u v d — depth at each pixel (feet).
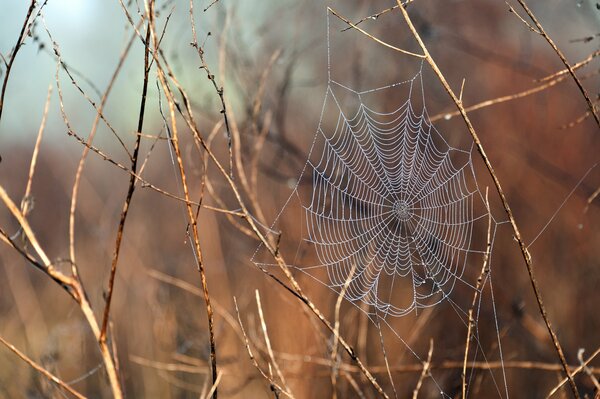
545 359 17.95
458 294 19.01
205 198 22.57
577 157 23.95
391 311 17.65
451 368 16.96
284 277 17.90
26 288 22.53
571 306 19.76
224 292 20.88
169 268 22.26
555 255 21.21
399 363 16.42
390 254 16.34
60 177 33.27
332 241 16.30
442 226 15.96
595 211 22.12
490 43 26.32
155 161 30.99
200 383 19.75
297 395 16.90
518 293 19.27
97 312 20.18
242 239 20.84
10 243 9.44
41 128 9.98
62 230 29.04
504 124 24.68
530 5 24.82
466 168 21.66
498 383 17.52
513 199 22.35
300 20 21.07
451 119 23.45
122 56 10.12
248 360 19.03
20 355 9.51
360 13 22.18
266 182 20.54
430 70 22.97
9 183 33.88
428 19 23.77
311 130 23.13
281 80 19.69
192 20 9.95
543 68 24.99
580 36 23.85
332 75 23.44
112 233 25.13
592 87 24.13
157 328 19.24
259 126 18.94
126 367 20.97
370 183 16.65
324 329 17.34
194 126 9.66
